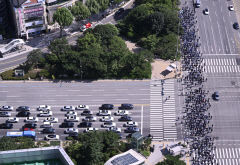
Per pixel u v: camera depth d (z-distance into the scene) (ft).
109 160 627.05
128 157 631.97
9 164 311.47
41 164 312.50
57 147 313.53
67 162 302.86
